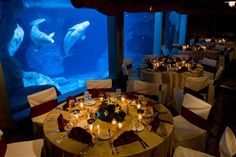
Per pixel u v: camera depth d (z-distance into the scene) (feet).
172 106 18.21
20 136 14.32
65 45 39.93
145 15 43.27
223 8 23.12
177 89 17.28
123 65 21.12
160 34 34.81
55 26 36.47
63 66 40.91
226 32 45.83
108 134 8.56
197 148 11.11
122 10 10.15
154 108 10.80
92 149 7.78
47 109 12.96
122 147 7.87
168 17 40.24
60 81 40.04
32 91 25.75
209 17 45.29
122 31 24.67
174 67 19.97
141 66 20.63
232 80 25.02
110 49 25.11
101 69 50.34
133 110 10.75
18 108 18.67
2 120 14.47
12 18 26.91
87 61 46.70
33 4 30.14
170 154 9.41
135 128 8.98
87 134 8.21
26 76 31.81
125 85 21.83
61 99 19.12
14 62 27.55
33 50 32.42
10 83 27.14
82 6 7.94
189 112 11.86
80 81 42.55
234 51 32.09
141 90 14.12
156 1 12.66
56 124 9.59
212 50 30.63
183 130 11.18
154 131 8.84
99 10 8.95
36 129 12.21
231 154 7.29
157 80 18.21
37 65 34.01
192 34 45.03
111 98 12.10
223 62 28.25
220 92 20.97
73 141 8.27
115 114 9.71
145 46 45.47
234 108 17.74
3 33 25.99
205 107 11.09
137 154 7.59
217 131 14.53
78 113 10.20
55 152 8.18
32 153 9.26
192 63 20.97
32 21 30.91
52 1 33.42
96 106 11.30
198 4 18.81
